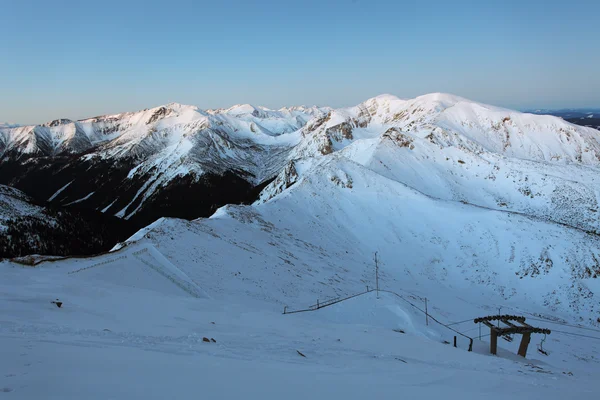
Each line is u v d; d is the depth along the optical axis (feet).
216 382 25.98
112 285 91.76
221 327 58.90
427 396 28.99
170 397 21.43
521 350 82.12
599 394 40.27
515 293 215.92
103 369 25.76
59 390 20.44
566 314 194.70
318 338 60.95
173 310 69.92
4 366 23.79
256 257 170.30
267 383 27.37
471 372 44.78
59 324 43.19
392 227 284.20
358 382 31.50
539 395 34.81
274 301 121.29
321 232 262.88
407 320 93.50
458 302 183.11
